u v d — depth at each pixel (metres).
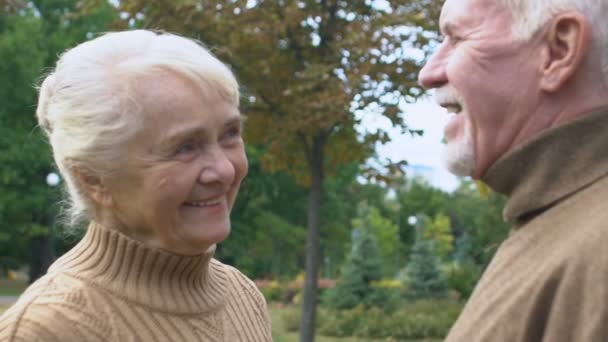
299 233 31.34
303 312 7.79
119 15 7.29
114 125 1.66
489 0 1.54
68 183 1.82
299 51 7.44
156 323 1.77
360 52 6.78
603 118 1.44
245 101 7.51
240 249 32.44
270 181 31.50
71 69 1.73
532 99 1.50
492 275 1.54
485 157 1.57
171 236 1.76
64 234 2.10
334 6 7.25
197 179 1.72
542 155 1.49
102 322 1.72
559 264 1.36
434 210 44.81
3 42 24.67
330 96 6.80
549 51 1.47
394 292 20.23
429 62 1.65
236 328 2.00
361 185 18.92
